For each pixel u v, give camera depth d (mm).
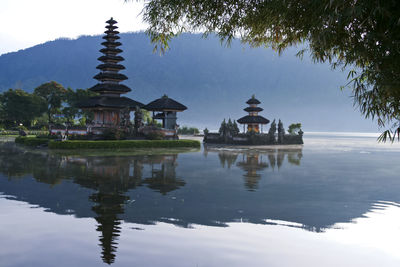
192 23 5402
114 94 44094
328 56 4906
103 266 5184
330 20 3779
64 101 75875
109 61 43906
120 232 6797
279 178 14789
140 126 40594
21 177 13688
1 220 7516
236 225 7418
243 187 12289
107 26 43594
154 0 5113
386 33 3949
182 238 6516
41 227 7035
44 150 29016
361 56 4312
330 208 9125
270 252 5887
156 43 5410
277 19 4949
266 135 46438
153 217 7922
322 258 5660
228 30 5523
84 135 36750
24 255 5566
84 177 13875
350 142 62469
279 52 5773
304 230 7148
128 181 13094
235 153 29562
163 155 26016
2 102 77938
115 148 32625
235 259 5547
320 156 27953
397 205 9570
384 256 5781
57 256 5539
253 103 50500
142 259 5473
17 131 69312
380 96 4012
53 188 11367
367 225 7562
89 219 7672
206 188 11906
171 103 43812
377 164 21844
